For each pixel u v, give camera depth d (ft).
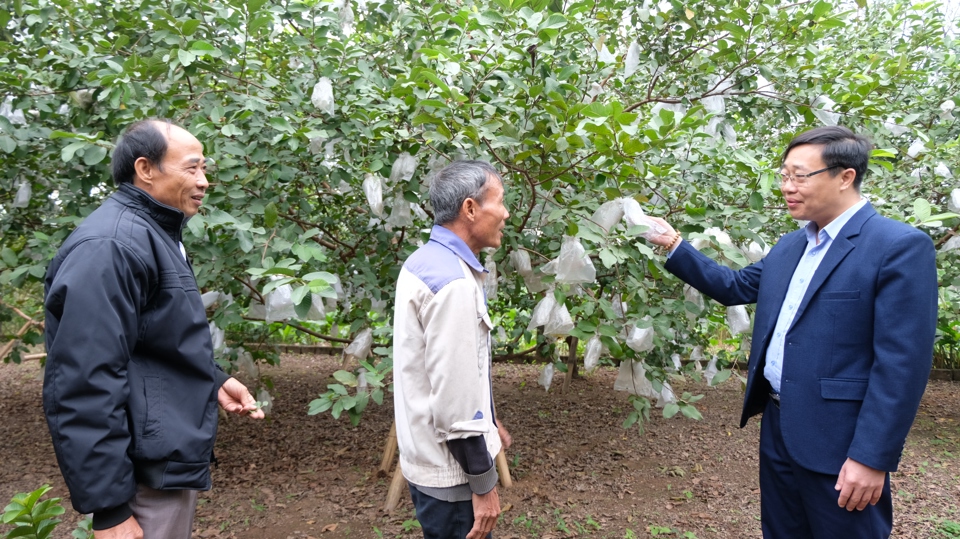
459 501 5.17
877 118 10.18
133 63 7.49
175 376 5.01
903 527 10.43
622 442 15.11
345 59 9.05
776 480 6.18
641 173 7.24
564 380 19.56
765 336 6.05
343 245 11.40
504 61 7.80
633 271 8.27
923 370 4.91
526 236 9.14
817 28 10.00
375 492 11.73
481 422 4.95
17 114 9.03
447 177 5.48
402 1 10.31
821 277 5.48
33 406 18.49
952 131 12.84
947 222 10.12
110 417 4.34
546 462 13.65
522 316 13.43
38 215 11.26
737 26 9.64
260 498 11.54
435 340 4.89
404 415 5.28
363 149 8.86
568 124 7.07
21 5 8.73
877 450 4.90
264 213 8.20
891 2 15.49
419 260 5.27
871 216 5.44
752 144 12.17
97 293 4.39
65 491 12.08
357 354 9.86
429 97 7.30
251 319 10.89
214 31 8.61
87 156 6.89
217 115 7.63
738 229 8.16
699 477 12.87
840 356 5.34
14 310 11.57
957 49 14.01
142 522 4.84
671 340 10.14
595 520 10.69
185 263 5.29
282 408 17.75
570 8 8.47
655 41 11.00
